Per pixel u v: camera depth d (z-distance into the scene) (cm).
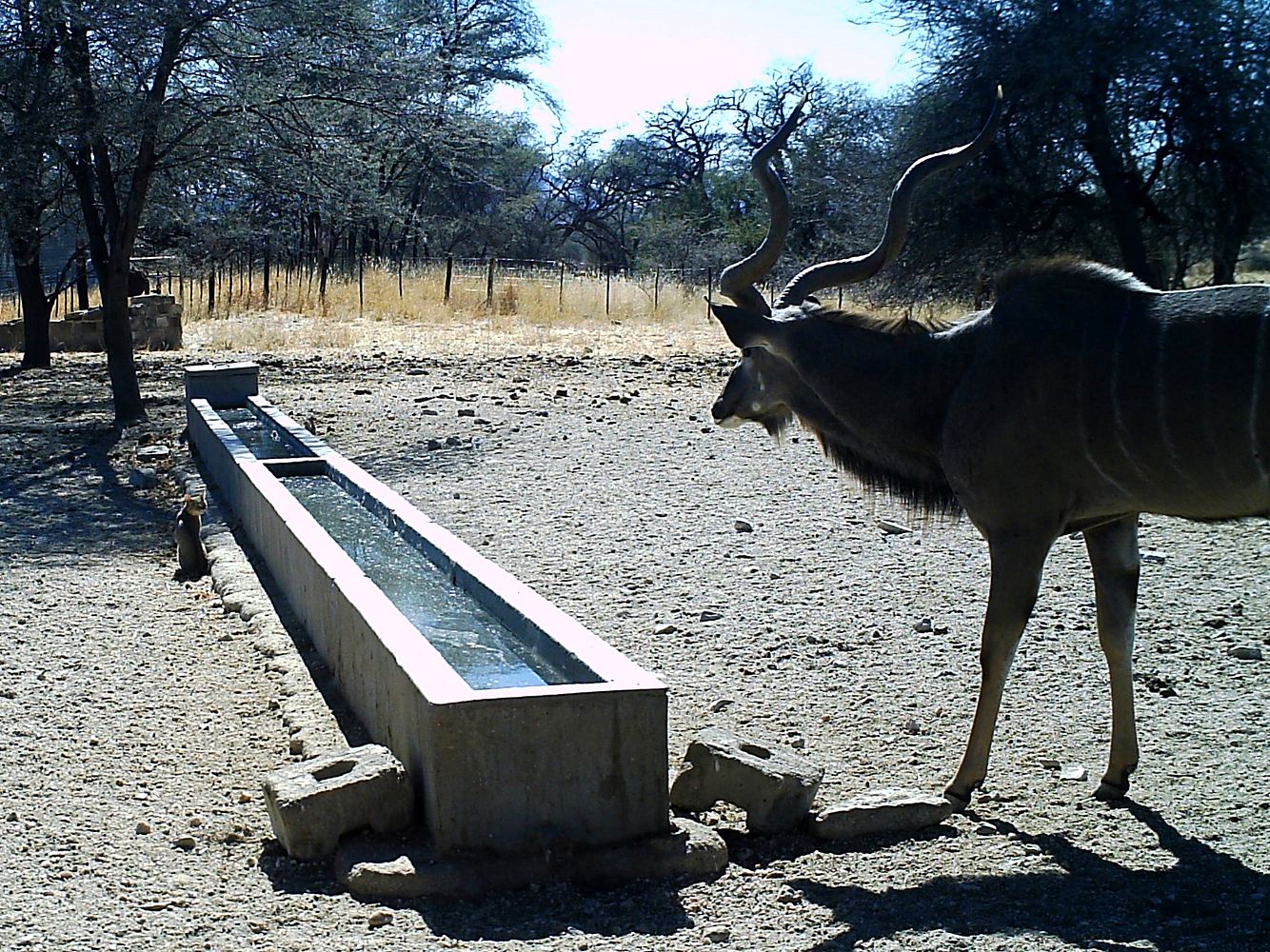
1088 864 448
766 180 553
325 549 681
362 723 571
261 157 1469
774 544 886
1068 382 465
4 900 428
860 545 879
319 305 2433
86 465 1222
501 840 446
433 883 430
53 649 696
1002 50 1889
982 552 857
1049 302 482
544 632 541
